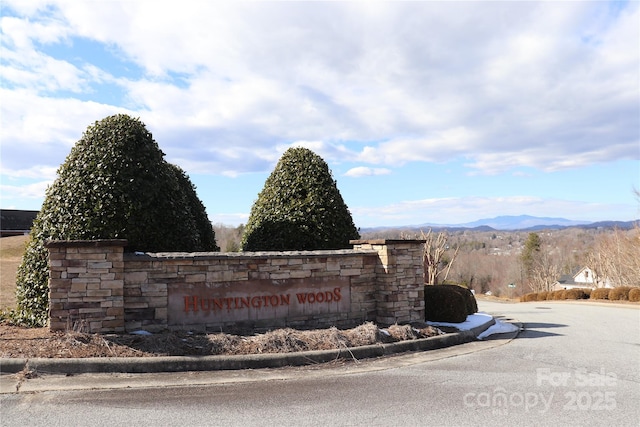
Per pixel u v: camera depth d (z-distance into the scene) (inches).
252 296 368.5
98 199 346.9
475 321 491.5
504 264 3085.6
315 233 461.4
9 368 255.0
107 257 313.1
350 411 224.2
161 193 376.2
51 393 233.8
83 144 364.2
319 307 398.3
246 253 372.5
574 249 3107.8
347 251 418.9
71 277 305.3
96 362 267.9
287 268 384.8
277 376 286.0
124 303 322.3
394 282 423.8
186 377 272.1
